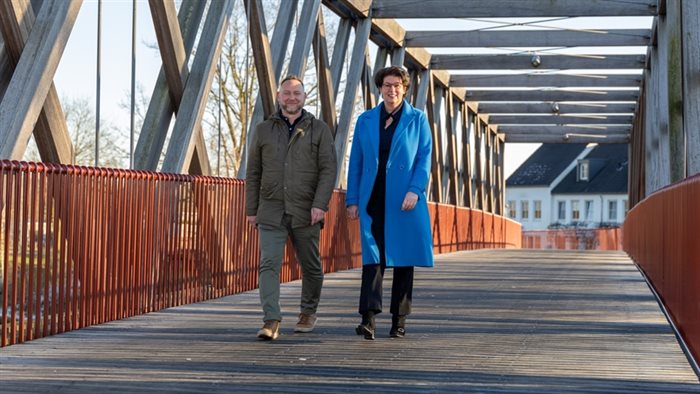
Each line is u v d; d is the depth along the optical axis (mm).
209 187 8773
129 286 7266
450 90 23984
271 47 12148
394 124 6113
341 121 15203
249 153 6332
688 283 6141
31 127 6906
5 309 5703
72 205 6398
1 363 5133
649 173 18250
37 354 5441
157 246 7734
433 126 21469
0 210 5590
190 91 9484
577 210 70312
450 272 13148
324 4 14211
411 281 6289
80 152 8039
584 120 30078
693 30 9758
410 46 18609
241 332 6445
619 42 18266
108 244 6922
